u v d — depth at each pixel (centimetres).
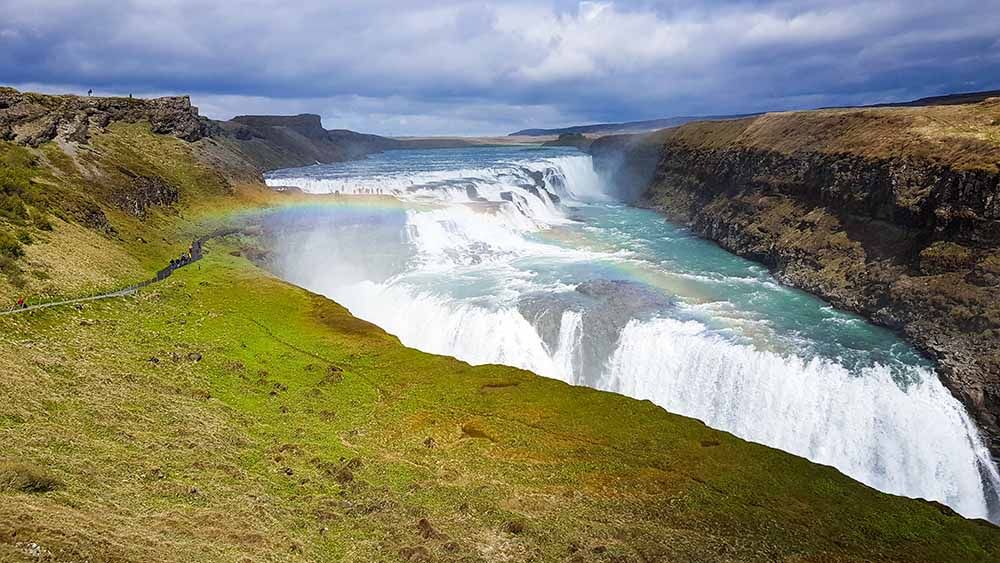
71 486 2662
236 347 5869
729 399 6266
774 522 3541
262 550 2547
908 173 7788
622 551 3067
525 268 9338
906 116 9300
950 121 8669
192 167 11862
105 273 7181
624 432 4628
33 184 8350
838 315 7356
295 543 2714
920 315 6625
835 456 5797
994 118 8306
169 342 5703
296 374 5444
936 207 7156
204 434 3850
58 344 4912
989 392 5569
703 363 6444
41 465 2759
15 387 3628
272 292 7600
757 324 7056
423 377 5512
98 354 4956
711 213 11775
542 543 3077
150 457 3288
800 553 3247
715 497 3791
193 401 4456
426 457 4131
